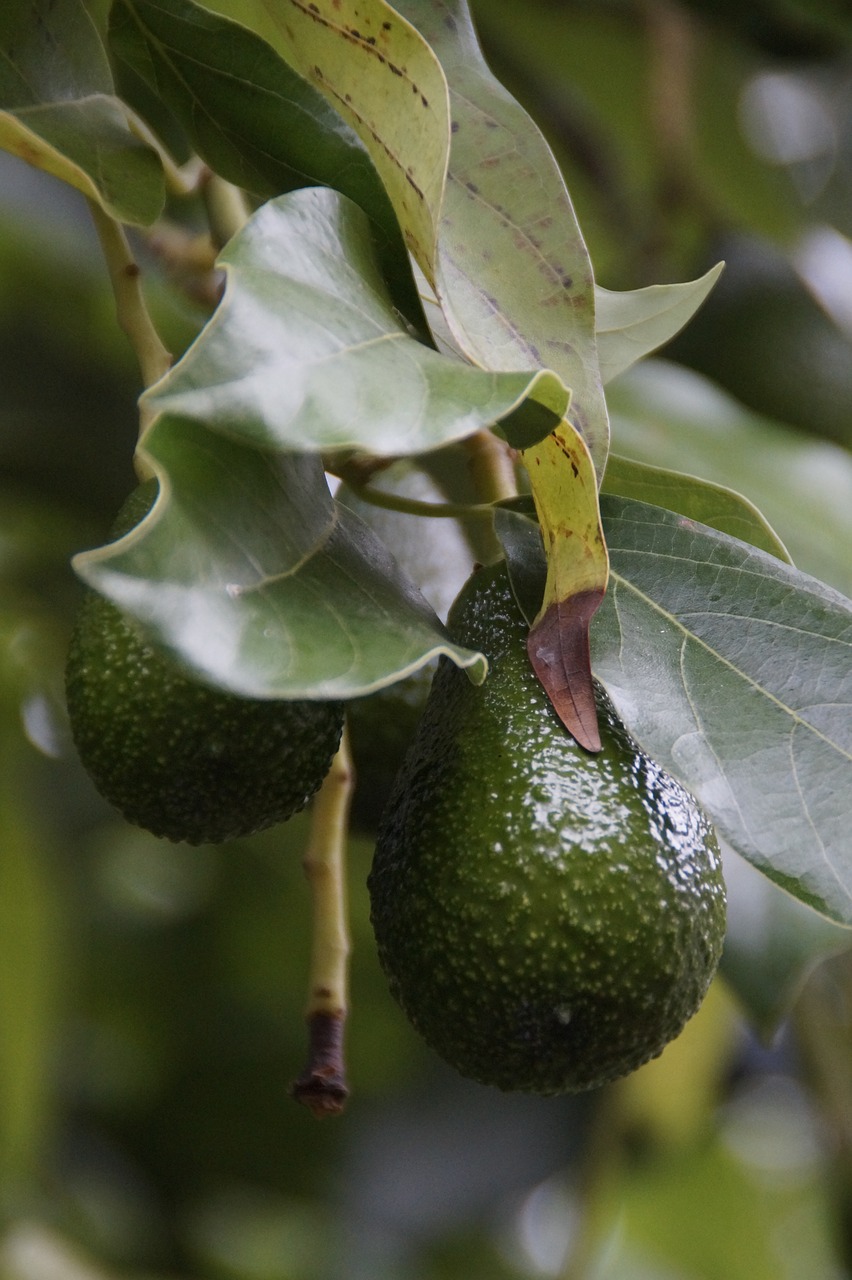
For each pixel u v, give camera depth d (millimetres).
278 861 1906
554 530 833
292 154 850
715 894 843
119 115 891
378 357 781
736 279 1356
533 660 836
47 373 1491
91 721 833
